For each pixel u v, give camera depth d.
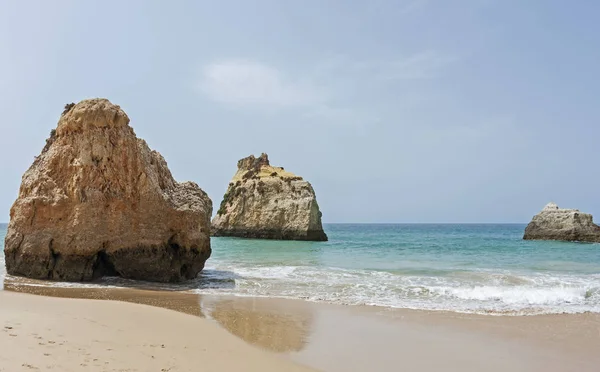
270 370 7.53
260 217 68.19
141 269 19.00
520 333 11.09
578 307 14.59
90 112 19.11
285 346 9.30
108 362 6.94
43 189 18.86
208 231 21.12
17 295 13.74
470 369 8.36
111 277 19.28
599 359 9.10
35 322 9.26
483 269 24.78
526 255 35.97
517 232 123.50
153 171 20.34
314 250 40.81
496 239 71.19
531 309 14.16
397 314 13.07
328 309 13.62
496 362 8.80
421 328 11.41
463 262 29.06
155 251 18.94
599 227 60.72
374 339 10.21
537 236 65.88
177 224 19.50
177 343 8.68
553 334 11.04
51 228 18.45
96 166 18.94
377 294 16.48
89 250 18.30
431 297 16.02
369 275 21.50
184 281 19.56
